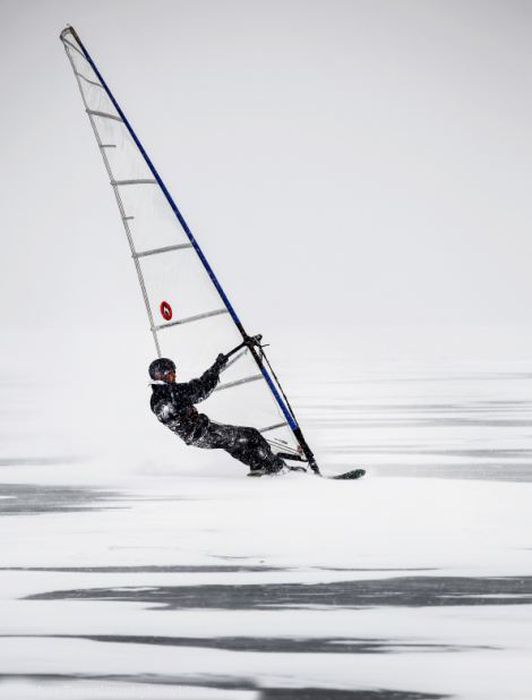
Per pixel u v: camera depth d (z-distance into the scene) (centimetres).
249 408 4084
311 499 3575
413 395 7231
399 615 2316
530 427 5503
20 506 3581
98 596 2484
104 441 5203
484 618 2286
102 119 4056
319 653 2109
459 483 3869
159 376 3891
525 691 1920
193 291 4066
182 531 3122
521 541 2934
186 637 2205
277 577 2614
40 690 1956
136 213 4038
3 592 2523
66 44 4047
